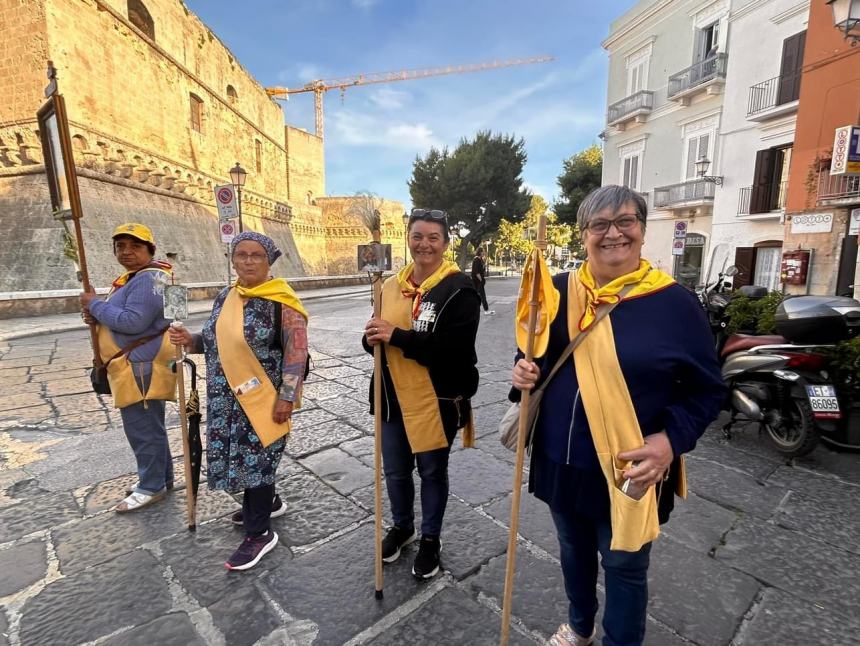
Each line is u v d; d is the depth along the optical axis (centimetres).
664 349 134
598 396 138
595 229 142
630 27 2056
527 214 3759
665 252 1970
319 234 3603
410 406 210
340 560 230
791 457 346
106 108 1508
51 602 201
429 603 202
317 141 3894
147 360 264
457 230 3678
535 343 152
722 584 213
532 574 219
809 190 1162
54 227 1309
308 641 182
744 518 267
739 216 1520
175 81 1902
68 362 658
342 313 1277
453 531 254
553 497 155
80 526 258
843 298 348
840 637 183
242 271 223
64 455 350
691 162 1825
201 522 263
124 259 267
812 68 1141
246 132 2627
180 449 360
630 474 131
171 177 1820
